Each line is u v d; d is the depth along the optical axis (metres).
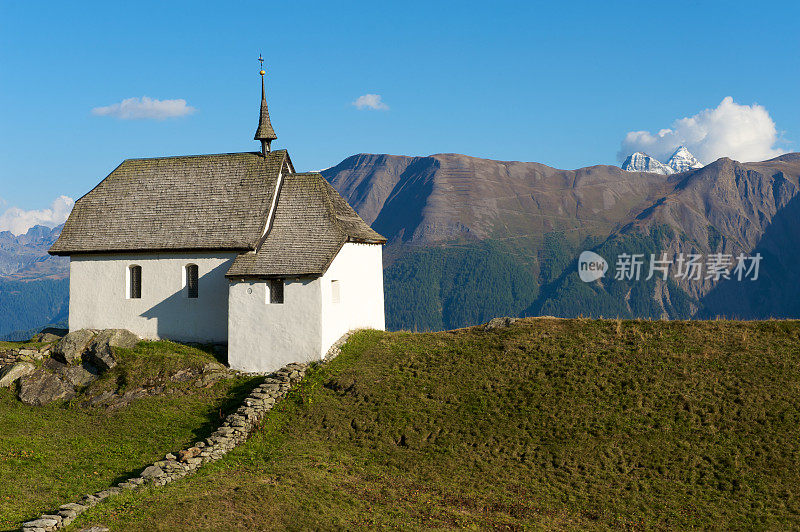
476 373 31.36
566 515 22.77
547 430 27.27
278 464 24.91
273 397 30.38
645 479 24.56
